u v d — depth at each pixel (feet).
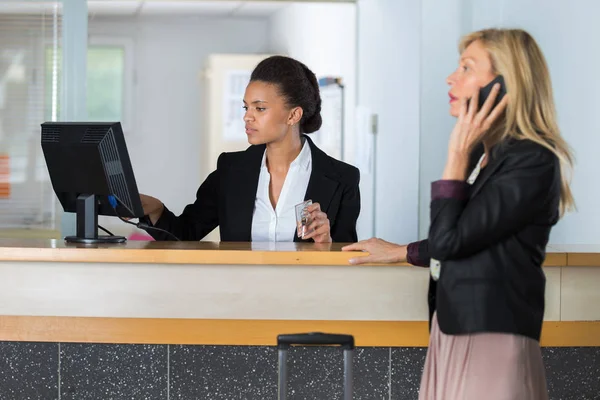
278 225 11.02
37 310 9.50
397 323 9.50
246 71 29.55
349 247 9.27
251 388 9.68
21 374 9.68
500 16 18.16
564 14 15.48
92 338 9.50
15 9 17.16
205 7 29.63
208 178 11.58
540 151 7.13
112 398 9.68
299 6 26.55
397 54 19.34
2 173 17.15
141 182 32.58
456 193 7.30
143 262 9.36
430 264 8.14
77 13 17.25
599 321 9.64
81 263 9.45
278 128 10.75
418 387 9.74
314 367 9.74
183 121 32.40
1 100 17.21
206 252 9.30
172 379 9.68
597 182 14.33
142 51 31.86
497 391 7.20
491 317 7.18
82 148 9.80
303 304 9.45
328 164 11.28
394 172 19.69
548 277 9.59
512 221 7.09
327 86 23.56
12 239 10.91
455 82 7.61
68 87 17.28
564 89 15.56
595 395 9.84
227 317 9.45
